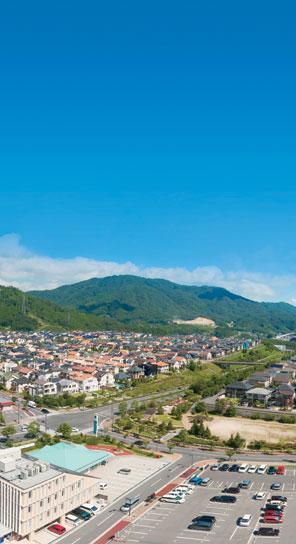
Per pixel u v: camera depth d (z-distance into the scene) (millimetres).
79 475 146125
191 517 145000
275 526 139000
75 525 139125
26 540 129500
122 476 179125
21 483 131875
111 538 131500
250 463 196375
